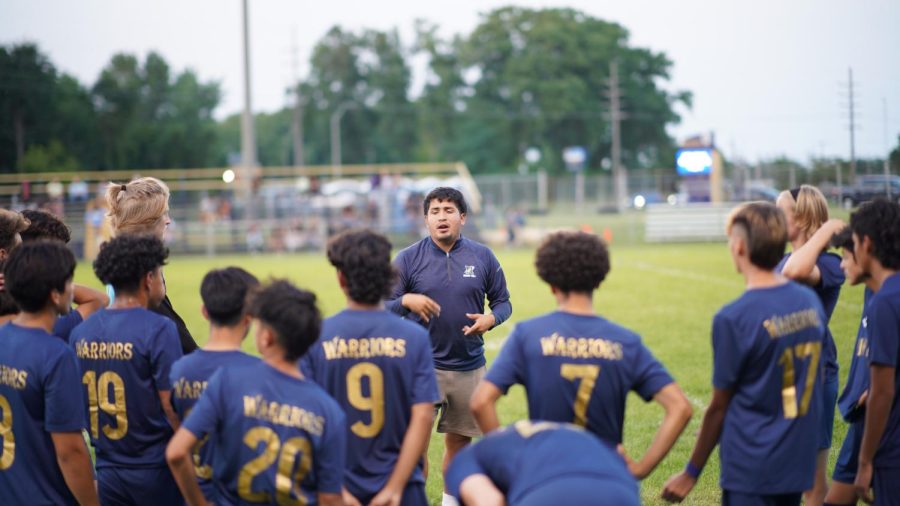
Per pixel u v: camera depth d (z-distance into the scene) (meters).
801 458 7.61
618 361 7.41
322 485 7.07
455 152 146.88
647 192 81.50
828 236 9.16
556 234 7.71
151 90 146.88
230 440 7.11
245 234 62.62
